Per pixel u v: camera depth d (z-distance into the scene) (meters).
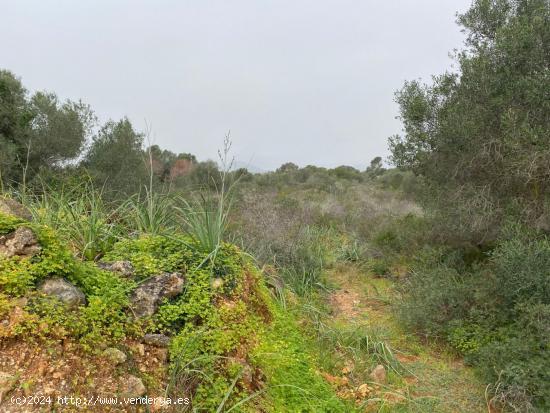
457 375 4.40
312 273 7.05
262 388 3.30
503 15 6.83
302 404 3.31
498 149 6.34
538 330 4.09
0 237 3.25
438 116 7.49
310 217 10.74
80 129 13.57
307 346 4.49
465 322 5.00
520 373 3.76
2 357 2.63
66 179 9.58
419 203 8.86
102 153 13.60
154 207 5.36
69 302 3.07
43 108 13.15
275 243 7.38
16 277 2.94
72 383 2.63
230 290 4.11
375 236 9.50
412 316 5.30
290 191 17.45
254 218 7.83
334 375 4.13
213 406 2.92
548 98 5.62
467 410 3.79
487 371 4.11
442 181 7.68
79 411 2.52
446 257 7.14
